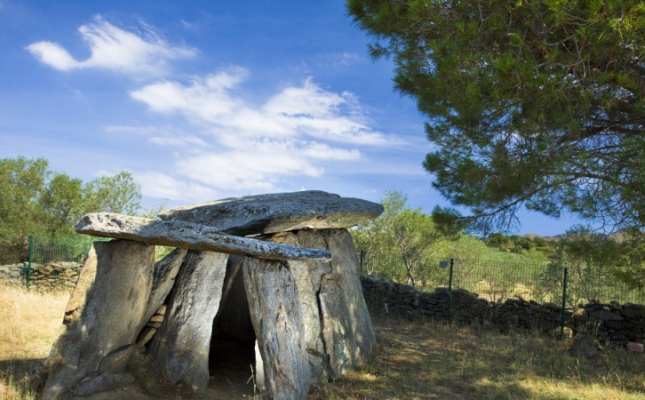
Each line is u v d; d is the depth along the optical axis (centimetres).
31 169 2038
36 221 1994
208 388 656
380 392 707
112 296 598
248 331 925
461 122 816
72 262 1399
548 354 978
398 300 1291
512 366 870
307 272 801
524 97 706
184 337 640
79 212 2095
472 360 901
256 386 652
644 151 716
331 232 891
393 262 1823
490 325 1184
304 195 930
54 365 561
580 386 785
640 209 747
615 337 1098
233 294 938
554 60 691
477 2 736
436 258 1870
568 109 697
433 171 1015
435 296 1254
